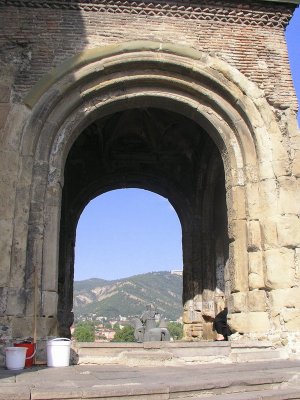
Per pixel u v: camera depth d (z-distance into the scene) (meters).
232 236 11.64
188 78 12.38
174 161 19.73
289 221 11.19
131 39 12.18
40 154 11.07
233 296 11.26
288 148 11.82
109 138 18.84
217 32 12.64
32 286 10.19
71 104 11.62
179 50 12.23
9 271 10.10
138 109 17.81
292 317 10.56
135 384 6.00
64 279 18.08
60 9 12.11
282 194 11.38
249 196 11.59
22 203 10.59
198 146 18.47
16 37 11.73
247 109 12.02
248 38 12.73
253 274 11.12
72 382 6.25
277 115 12.09
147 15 12.48
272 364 8.89
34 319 9.94
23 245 10.33
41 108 11.20
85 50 11.84
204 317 17.73
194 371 7.71
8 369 8.30
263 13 12.99
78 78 11.58
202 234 18.47
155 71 12.31
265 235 11.22
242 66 12.45
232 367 8.42
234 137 12.23
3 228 10.33
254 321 10.81
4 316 9.83
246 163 11.82
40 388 5.67
